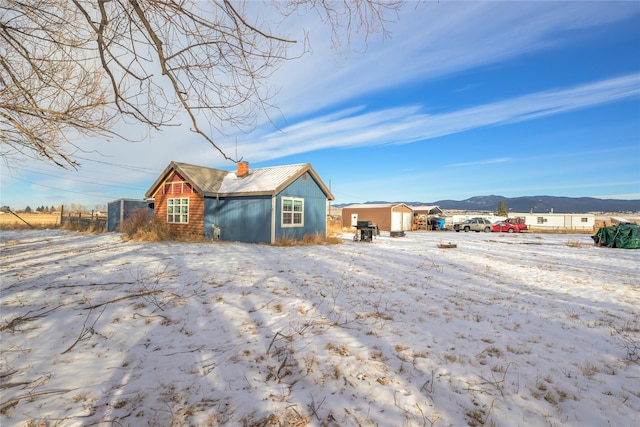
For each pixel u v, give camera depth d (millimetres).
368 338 4855
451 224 54000
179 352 4293
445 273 10180
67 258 11086
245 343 4598
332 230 32750
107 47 2738
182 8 2537
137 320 5363
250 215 18281
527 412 3146
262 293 7023
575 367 4082
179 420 2924
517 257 14953
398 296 7203
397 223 43219
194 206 20000
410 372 3883
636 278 9977
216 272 8977
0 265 9695
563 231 45562
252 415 3006
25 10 2613
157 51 2777
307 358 4176
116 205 25344
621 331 5324
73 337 4691
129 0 2445
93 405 3125
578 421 3016
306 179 20016
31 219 39312
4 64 2725
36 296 6465
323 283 8125
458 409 3174
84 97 2852
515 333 5168
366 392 3439
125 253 12367
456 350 4512
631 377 3842
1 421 2844
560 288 8469
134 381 3574
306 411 3084
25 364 3887
